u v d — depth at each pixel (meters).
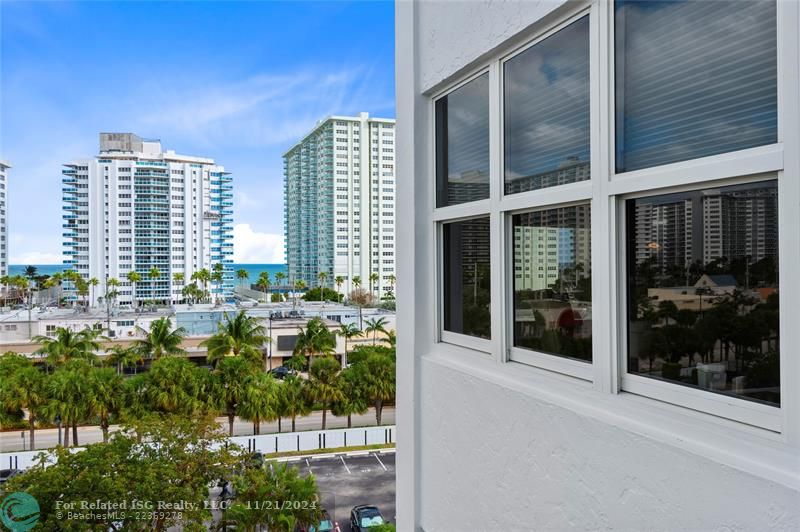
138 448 14.66
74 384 27.83
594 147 1.66
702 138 1.33
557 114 1.88
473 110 2.46
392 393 31.70
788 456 1.10
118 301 101.56
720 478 1.20
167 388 27.78
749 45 1.22
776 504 1.09
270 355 44.44
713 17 1.30
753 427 1.21
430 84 2.72
